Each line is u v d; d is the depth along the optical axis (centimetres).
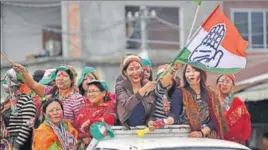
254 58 2552
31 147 1669
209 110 1580
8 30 4872
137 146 1298
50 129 1483
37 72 1984
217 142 1357
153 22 4809
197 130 1541
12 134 1716
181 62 1572
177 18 4819
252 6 3938
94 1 4347
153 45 4828
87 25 4691
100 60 4597
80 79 1809
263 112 2048
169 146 1304
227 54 1608
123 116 1523
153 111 1549
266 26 3969
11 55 4950
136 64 1548
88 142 1543
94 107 1577
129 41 4781
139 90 1509
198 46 1588
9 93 1730
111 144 1366
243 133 1677
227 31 1609
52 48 4841
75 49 4681
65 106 1642
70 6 4669
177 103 1591
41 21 4850
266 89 2022
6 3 4441
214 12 1600
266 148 1736
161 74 1620
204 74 1598
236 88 2183
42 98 1709
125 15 4753
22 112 1695
